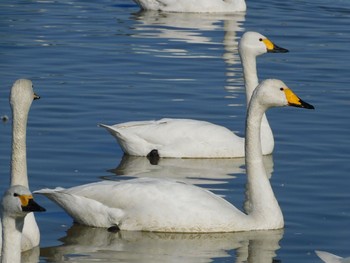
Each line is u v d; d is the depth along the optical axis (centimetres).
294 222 1551
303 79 2512
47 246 1430
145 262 1387
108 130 1930
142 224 1503
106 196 1511
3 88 2303
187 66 2623
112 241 1466
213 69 2602
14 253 1041
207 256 1417
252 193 1538
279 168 1836
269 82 1548
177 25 3194
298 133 2056
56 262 1370
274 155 1920
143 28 3119
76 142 1948
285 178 1770
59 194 1506
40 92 2286
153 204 1504
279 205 1622
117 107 2192
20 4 3412
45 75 2458
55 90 2309
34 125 2039
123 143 1928
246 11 3488
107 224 1506
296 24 3231
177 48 2841
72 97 2255
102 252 1421
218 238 1494
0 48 2734
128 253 1420
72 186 1688
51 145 1916
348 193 1683
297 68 2631
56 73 2486
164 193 1512
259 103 1545
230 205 1534
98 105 2202
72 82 2397
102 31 3033
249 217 1527
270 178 1770
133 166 1866
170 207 1502
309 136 2034
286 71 2597
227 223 1506
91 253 1415
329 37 3038
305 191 1694
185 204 1505
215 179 1797
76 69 2536
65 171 1775
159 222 1500
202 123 1984
